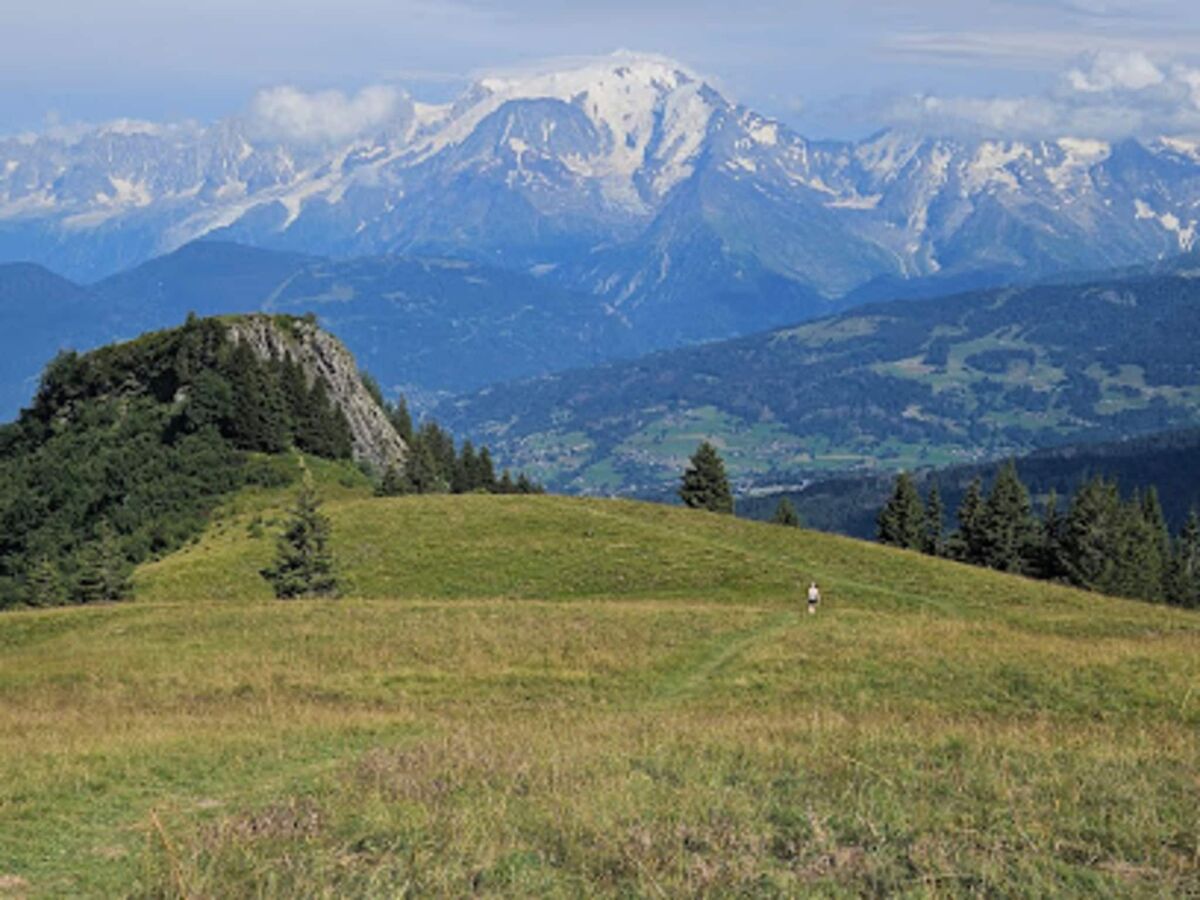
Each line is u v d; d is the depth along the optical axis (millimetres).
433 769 21156
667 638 43375
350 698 36125
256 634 46000
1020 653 37969
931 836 15766
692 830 16141
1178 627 50406
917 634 42844
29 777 21719
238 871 15320
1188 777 19328
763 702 33969
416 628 45656
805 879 14266
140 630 48656
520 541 73188
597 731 26766
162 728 29109
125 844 17312
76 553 87812
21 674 40656
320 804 18578
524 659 40344
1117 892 13672
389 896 13953
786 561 70562
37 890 15055
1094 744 23234
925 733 24766
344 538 74125
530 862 15203
